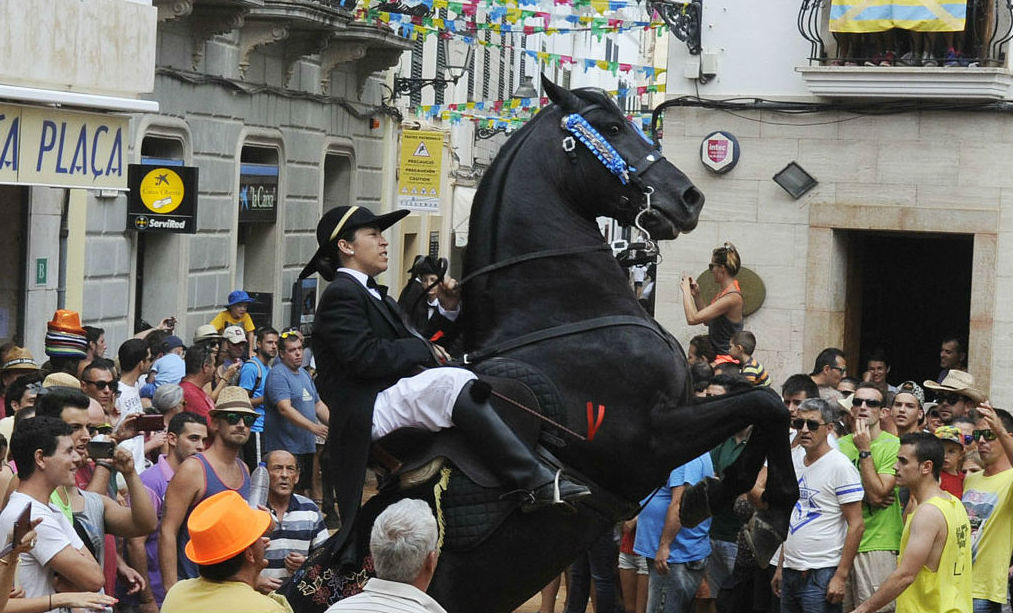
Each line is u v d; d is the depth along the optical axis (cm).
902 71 1794
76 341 1170
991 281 1822
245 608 618
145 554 946
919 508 910
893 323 2120
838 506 1019
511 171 754
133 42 1552
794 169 1875
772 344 1897
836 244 1888
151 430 936
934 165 1836
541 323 729
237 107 2062
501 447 678
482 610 707
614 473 721
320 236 721
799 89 1880
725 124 1903
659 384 725
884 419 1164
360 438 692
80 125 1446
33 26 1405
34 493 751
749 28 1892
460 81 3422
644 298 2619
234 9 1886
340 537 692
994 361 1825
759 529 757
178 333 1914
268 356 1580
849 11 1816
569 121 749
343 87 2509
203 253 1988
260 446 1543
